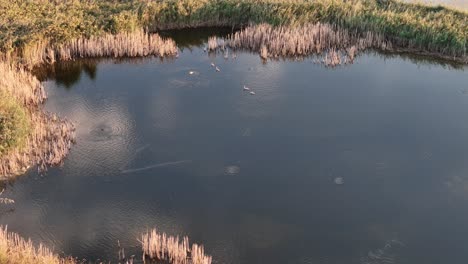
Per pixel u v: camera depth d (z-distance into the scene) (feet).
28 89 84.94
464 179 67.51
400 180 67.51
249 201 63.87
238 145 74.54
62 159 70.33
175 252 53.93
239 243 57.47
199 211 62.13
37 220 59.93
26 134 71.82
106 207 62.44
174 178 67.72
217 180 67.46
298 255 55.93
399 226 59.82
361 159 71.41
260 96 88.48
